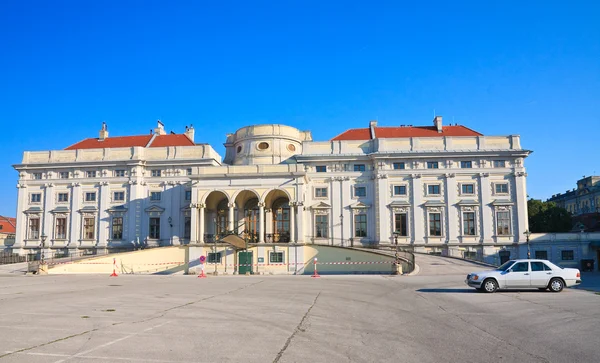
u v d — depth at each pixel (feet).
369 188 182.60
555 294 72.64
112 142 207.31
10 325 43.01
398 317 49.78
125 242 186.80
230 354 32.24
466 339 38.11
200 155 190.39
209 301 63.10
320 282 101.30
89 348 33.58
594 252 171.73
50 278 119.34
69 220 191.83
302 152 187.21
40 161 197.06
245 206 184.34
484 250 173.88
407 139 183.11
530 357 32.14
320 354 32.63
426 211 177.68
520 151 175.94
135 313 51.21
